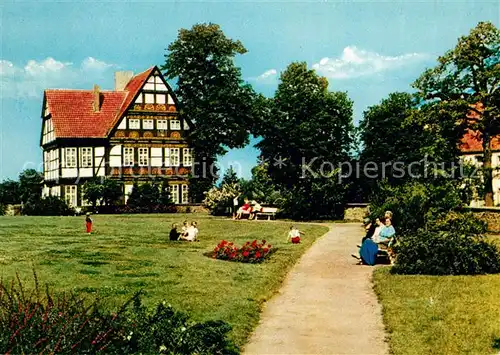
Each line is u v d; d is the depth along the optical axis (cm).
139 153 6378
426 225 2992
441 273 1983
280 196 5797
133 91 6531
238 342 1195
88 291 1593
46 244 2709
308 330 1320
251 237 3359
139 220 4616
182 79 6203
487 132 4728
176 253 2488
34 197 6106
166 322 1052
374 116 5616
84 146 6266
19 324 927
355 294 1716
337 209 5175
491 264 2020
